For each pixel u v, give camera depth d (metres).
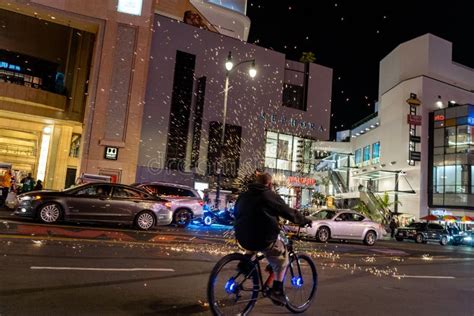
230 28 43.44
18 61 31.73
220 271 5.06
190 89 32.59
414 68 49.03
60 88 33.03
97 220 14.81
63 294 5.66
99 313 4.99
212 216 22.70
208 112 32.94
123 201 15.29
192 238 14.15
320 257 12.76
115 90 28.83
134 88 29.08
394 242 27.00
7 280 6.12
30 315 4.70
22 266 7.11
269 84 35.88
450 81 49.28
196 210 20.05
